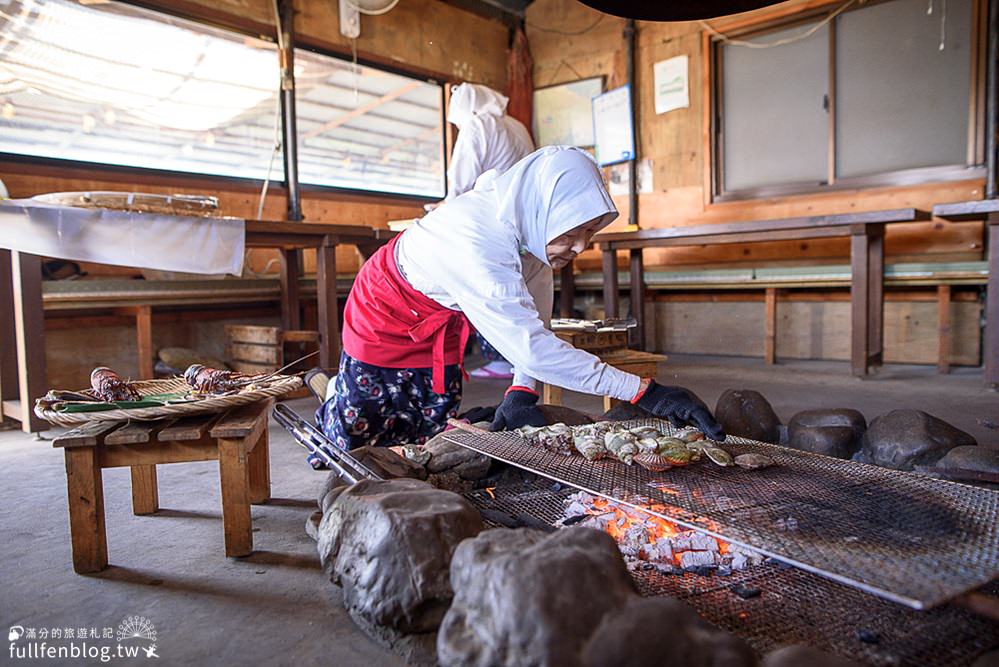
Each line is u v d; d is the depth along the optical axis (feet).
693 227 17.01
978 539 4.18
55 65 15.64
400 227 15.87
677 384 15.12
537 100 25.27
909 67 18.24
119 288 13.24
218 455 5.92
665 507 4.73
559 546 3.71
